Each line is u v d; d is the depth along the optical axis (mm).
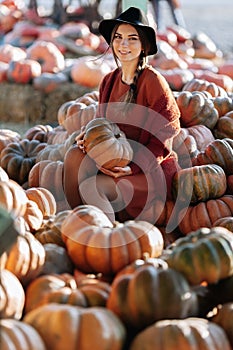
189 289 2723
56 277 3078
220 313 2805
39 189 4246
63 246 3631
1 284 2775
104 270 3264
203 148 5320
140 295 2635
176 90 8430
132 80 4695
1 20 14195
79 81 10062
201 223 4566
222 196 4758
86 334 2496
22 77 10234
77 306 2791
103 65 10062
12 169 5391
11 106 10320
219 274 2840
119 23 4613
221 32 17797
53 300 2861
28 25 13023
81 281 3088
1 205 3215
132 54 4605
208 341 2514
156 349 2477
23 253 3088
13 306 2785
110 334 2516
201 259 2818
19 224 3182
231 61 10469
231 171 4926
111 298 2732
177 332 2496
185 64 10578
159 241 3342
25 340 2426
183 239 3020
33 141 5660
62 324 2506
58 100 10078
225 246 2877
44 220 3957
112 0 15898
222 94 6277
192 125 5543
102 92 4930
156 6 14211
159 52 10609
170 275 2684
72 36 12180
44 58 10781
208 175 4633
